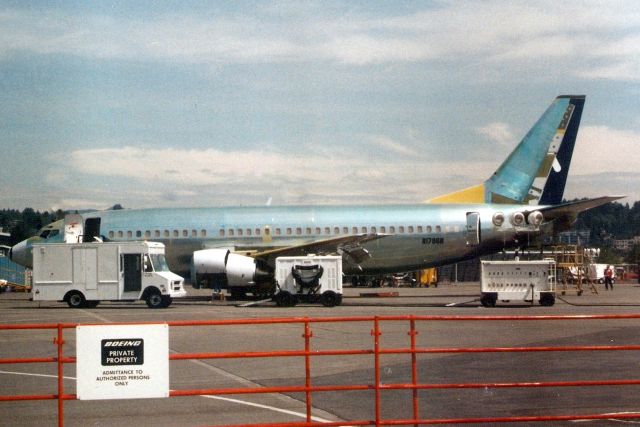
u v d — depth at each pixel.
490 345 28.08
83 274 47.19
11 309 46.97
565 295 67.31
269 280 56.12
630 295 66.94
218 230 56.44
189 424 16.30
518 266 48.16
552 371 22.36
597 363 23.84
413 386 15.54
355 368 23.86
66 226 55.56
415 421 15.25
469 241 56.09
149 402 18.80
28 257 57.09
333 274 48.41
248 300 57.81
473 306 49.50
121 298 47.06
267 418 16.89
